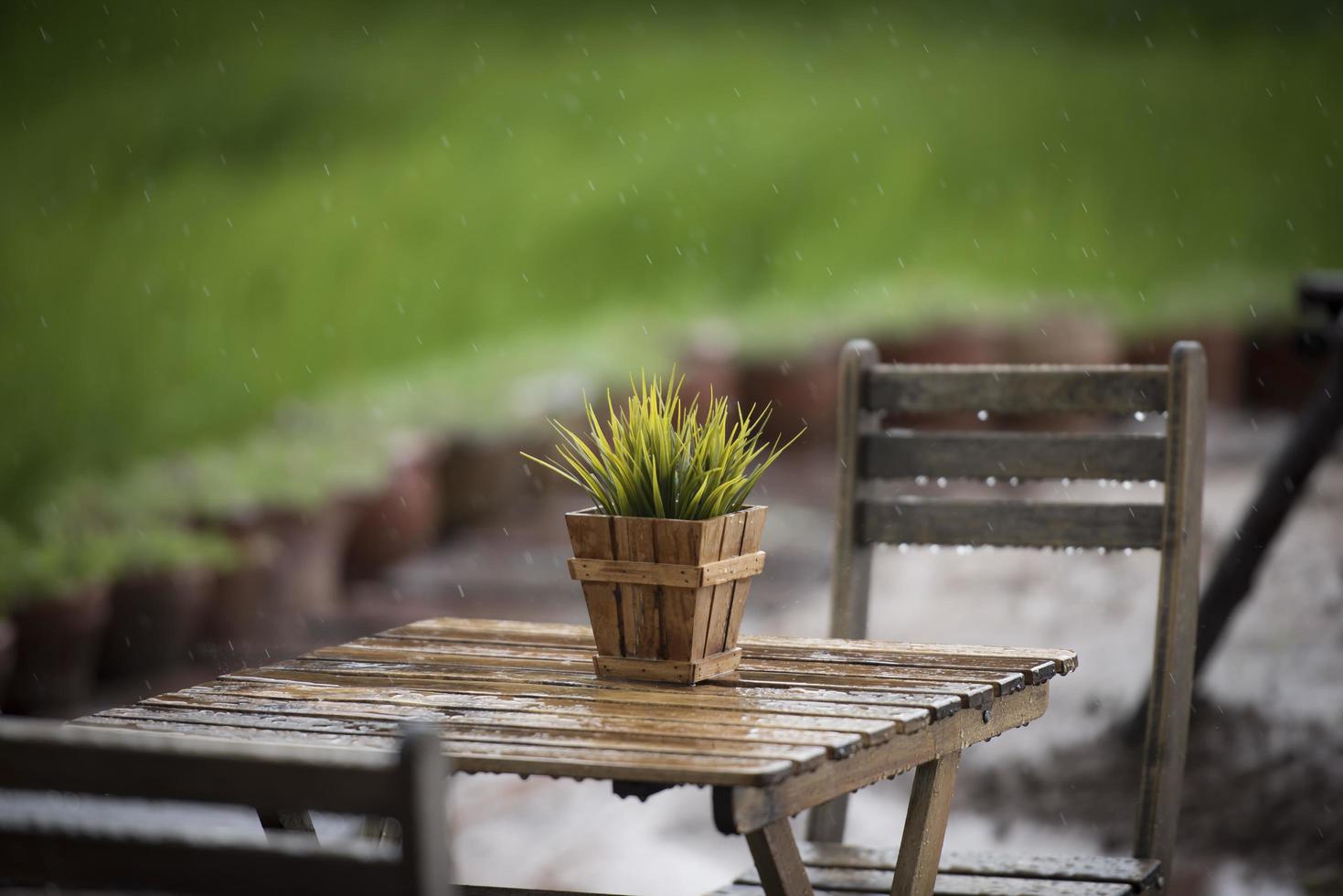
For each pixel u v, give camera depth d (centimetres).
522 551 1074
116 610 794
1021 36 2427
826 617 843
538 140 2078
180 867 190
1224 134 2297
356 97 2016
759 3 2364
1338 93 2316
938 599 902
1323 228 2223
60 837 194
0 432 1376
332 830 487
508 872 504
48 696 745
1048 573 952
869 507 434
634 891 485
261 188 1845
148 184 1794
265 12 2055
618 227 2036
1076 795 561
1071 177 2242
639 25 2286
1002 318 1672
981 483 1201
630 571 304
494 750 250
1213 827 526
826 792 259
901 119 2248
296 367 1664
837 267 2083
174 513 891
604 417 1297
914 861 295
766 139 2186
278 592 924
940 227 2164
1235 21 2459
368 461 1037
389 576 1019
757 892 350
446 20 2172
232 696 297
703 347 1478
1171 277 2148
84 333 1544
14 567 752
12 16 1905
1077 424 1477
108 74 1927
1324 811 535
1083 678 713
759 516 320
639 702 287
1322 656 717
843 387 436
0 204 1672
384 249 1850
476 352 1717
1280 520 621
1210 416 1576
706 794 592
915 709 279
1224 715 645
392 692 299
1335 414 609
